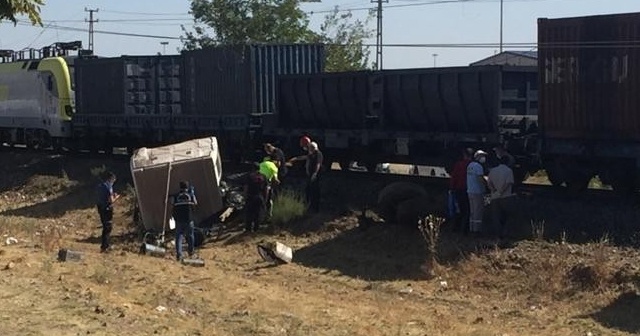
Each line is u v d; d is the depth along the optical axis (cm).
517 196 1814
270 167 2170
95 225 2455
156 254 1944
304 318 1217
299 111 2594
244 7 4772
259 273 1761
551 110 1923
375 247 1873
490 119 2050
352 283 1659
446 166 2188
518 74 2103
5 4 1736
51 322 1021
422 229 1792
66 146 3644
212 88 2883
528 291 1509
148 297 1260
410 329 1189
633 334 1249
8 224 2373
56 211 2730
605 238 1634
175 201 1889
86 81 3478
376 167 2706
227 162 2859
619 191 1898
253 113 2720
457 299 1505
